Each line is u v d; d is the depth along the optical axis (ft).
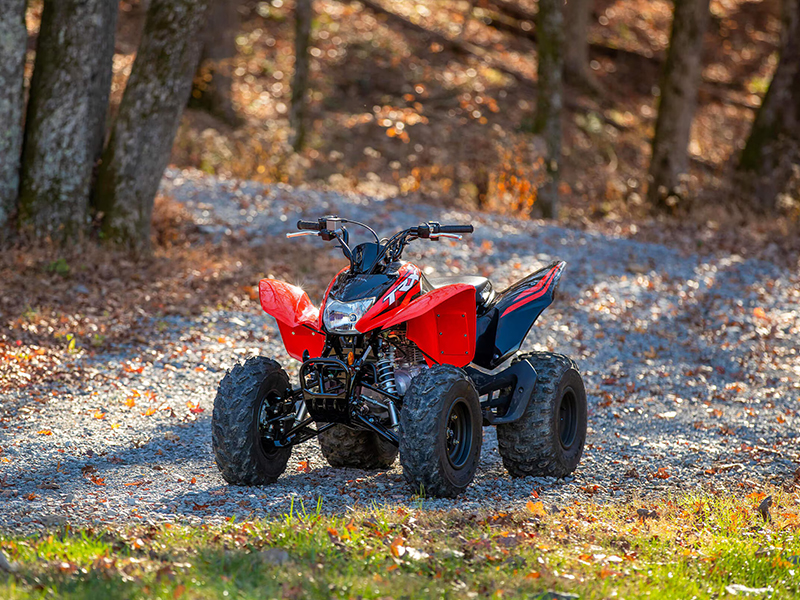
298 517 17.88
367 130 93.45
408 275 21.07
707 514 19.95
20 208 45.32
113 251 46.14
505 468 24.18
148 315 39.32
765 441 27.50
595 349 39.83
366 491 21.11
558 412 22.89
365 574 14.82
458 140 93.30
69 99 45.24
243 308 41.75
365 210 60.49
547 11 73.51
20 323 36.17
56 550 15.34
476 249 54.65
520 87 109.19
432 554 15.87
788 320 45.24
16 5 44.42
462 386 20.35
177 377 32.60
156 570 14.23
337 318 19.99
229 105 89.40
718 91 118.11
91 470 22.39
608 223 68.08
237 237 52.54
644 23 135.13
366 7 121.60
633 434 28.27
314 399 20.52
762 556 16.92
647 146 103.60
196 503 19.76
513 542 16.75
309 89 100.32
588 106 108.06
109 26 47.01
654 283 50.65
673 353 40.04
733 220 68.59
